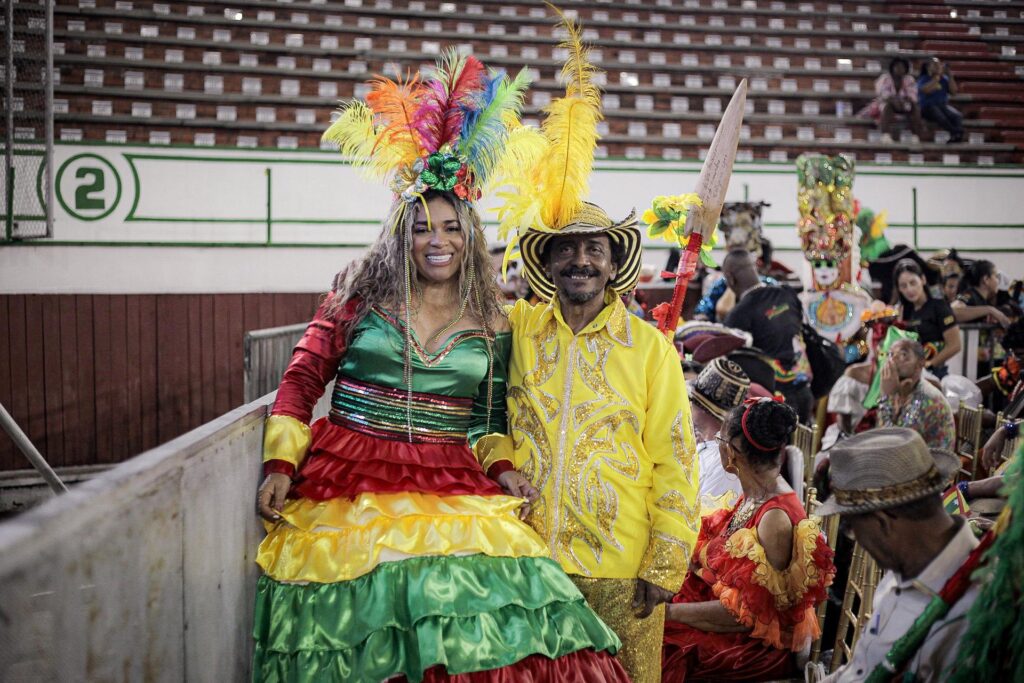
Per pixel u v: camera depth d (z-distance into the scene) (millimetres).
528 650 2057
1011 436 3238
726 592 2607
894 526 1715
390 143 2369
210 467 1850
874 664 1759
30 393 8102
